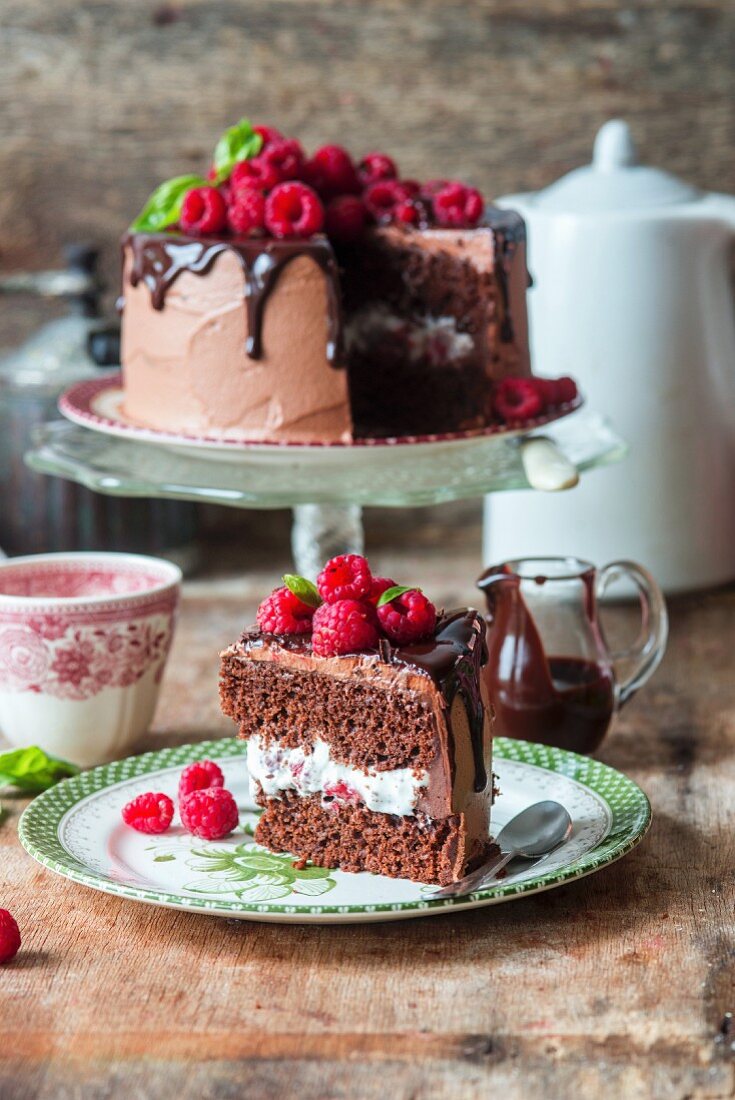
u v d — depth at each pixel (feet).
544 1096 3.26
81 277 4.91
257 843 3.69
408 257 4.38
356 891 3.57
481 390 4.39
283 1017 3.38
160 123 5.24
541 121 5.22
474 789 3.60
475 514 5.44
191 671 4.44
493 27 5.17
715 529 4.85
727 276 4.81
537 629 3.97
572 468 4.11
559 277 4.71
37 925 3.56
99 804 3.76
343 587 3.62
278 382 4.17
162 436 4.14
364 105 5.23
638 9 5.14
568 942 3.51
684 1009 3.39
